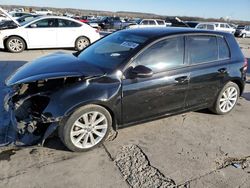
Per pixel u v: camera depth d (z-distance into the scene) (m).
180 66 3.95
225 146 3.78
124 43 3.94
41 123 3.21
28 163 3.13
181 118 4.59
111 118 3.55
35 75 3.33
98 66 3.64
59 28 11.00
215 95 4.54
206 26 26.02
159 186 2.89
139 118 3.78
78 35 11.41
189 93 4.13
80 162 3.21
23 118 3.26
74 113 3.19
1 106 4.57
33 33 10.55
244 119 4.76
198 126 4.34
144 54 3.65
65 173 3.00
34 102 3.38
